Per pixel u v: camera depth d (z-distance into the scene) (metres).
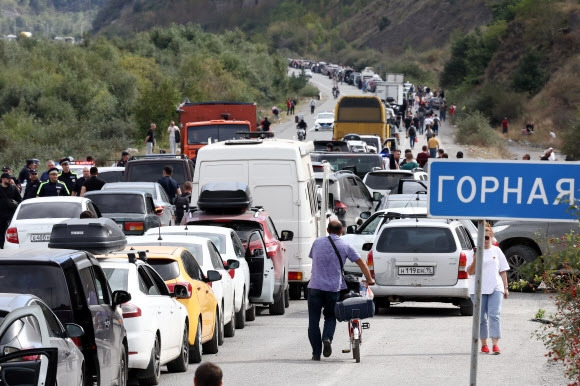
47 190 60.75
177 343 30.64
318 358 33.62
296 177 50.88
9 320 17.58
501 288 34.72
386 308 49.50
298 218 50.91
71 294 22.77
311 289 33.53
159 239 36.62
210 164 51.38
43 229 51.31
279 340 38.78
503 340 38.00
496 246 35.03
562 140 178.25
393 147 134.12
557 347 25.28
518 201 18.14
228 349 36.53
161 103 170.50
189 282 32.66
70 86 190.25
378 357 34.25
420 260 44.22
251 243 43.94
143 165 70.88
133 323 27.58
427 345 36.81
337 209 65.56
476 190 18.25
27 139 149.12
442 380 29.84
